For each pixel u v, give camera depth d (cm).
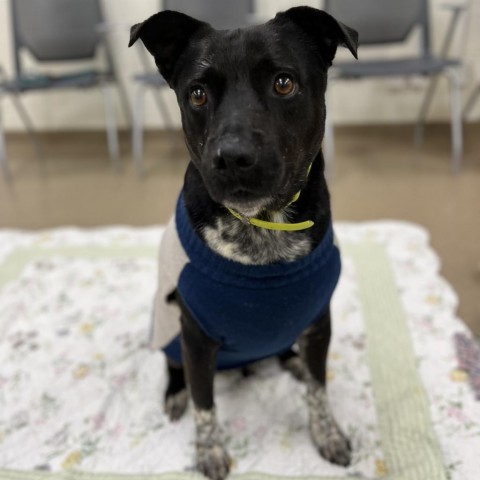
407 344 140
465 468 105
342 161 289
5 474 109
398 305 157
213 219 90
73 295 171
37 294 171
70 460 112
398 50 308
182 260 94
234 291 90
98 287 175
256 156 77
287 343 106
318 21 89
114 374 137
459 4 295
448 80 311
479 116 319
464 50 306
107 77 295
